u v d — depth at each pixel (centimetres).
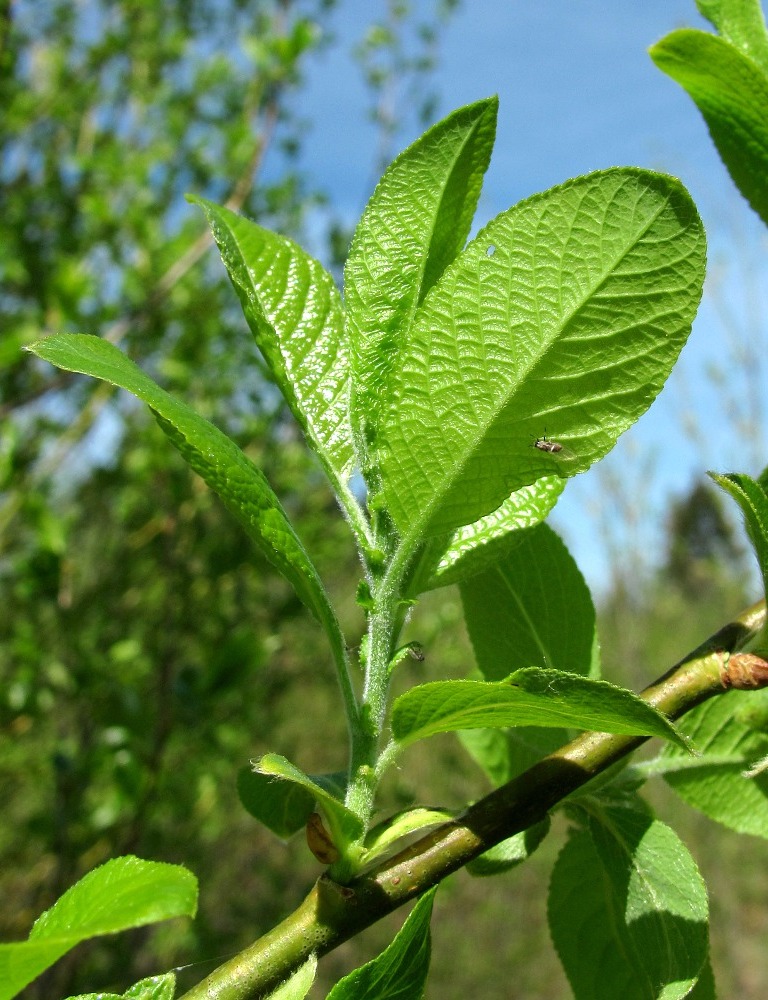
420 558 20
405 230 19
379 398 19
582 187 18
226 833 85
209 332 73
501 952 128
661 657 154
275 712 83
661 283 18
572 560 23
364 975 17
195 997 17
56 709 60
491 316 18
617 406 18
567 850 22
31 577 55
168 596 59
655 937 19
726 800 23
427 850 18
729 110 21
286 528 18
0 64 71
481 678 23
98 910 15
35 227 77
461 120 19
